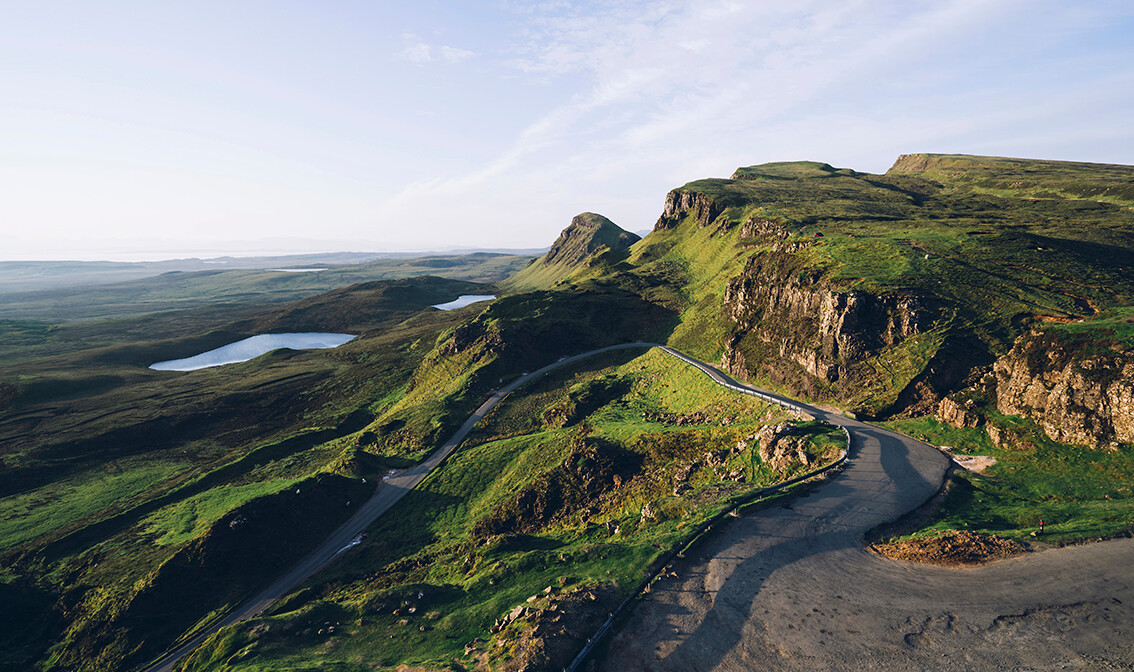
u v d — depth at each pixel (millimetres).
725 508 50500
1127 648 29438
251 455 125438
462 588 47344
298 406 166000
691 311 169000
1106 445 50281
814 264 107438
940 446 60438
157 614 70375
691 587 39688
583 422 107500
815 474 55688
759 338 109688
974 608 34062
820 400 83375
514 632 36781
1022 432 56406
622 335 168875
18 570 85312
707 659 32594
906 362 75250
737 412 87938
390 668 36875
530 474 94312
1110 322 59750
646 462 79875
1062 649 30078
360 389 173500
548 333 163250
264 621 47500
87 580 79062
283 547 83562
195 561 77562
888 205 196500
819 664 31219
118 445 137500
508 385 143500
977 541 40312
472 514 89750
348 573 76062
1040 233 122812
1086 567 36062
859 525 45656
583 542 56594
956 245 107375
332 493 96375
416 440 119688
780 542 44219
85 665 65062
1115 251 101375
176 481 116625
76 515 103625
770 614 35750
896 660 30906
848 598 36500
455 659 36281
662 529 50500
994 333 73562
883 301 84812
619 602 38750
